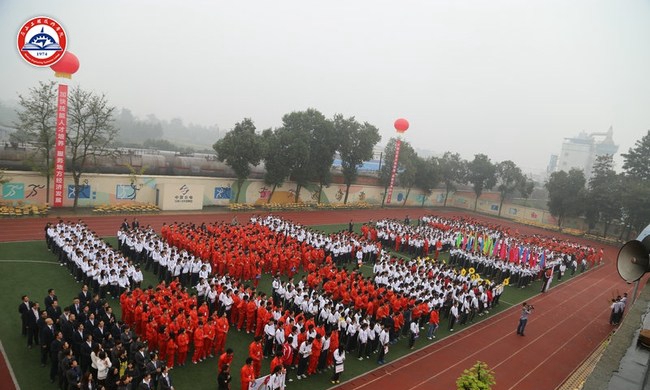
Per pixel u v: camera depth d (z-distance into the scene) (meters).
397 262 25.84
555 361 18.62
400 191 63.97
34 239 24.19
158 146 73.38
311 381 14.40
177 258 20.09
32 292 17.33
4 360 12.70
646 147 59.12
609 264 42.22
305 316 17.50
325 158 47.53
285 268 23.94
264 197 45.94
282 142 43.25
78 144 31.50
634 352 6.43
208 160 42.59
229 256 21.41
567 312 25.67
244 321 17.27
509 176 66.50
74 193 32.94
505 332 21.28
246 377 12.14
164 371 11.41
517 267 29.50
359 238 30.52
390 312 18.81
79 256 18.39
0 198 29.61
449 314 21.12
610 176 58.12
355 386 14.47
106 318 13.83
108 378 11.08
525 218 66.19
